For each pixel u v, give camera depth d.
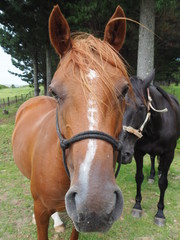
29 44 11.72
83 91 1.11
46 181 1.55
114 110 1.17
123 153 2.29
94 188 0.93
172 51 10.16
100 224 0.96
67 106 1.16
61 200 1.60
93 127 1.07
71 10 6.79
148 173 4.15
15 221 2.79
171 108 2.95
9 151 5.51
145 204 3.22
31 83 23.30
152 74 2.59
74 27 7.05
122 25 1.49
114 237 2.54
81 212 0.93
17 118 2.97
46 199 1.61
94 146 1.04
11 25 9.70
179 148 5.66
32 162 1.77
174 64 12.34
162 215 2.82
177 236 2.61
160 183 2.85
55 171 1.49
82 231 1.00
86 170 0.98
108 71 1.21
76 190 0.97
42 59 14.85
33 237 2.52
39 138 1.81
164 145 2.78
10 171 4.30
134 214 2.94
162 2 4.96
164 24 8.10
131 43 8.39
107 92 1.12
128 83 1.29
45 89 16.77
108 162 1.03
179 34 8.87
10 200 3.27
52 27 1.37
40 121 2.20
